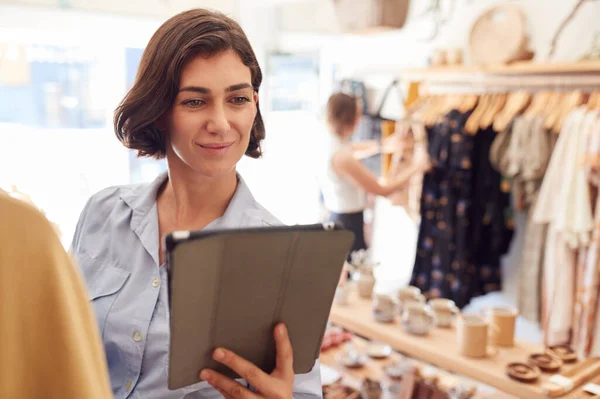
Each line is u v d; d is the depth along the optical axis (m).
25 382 0.63
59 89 3.27
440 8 3.58
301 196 4.41
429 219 3.30
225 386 0.92
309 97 4.26
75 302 0.66
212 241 0.80
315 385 1.15
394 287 4.10
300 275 0.91
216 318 0.88
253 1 3.77
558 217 2.76
